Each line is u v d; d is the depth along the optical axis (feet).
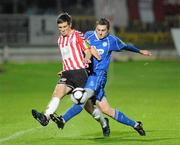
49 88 218.18
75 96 89.45
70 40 92.84
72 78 92.79
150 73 271.49
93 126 117.29
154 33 343.46
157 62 316.40
